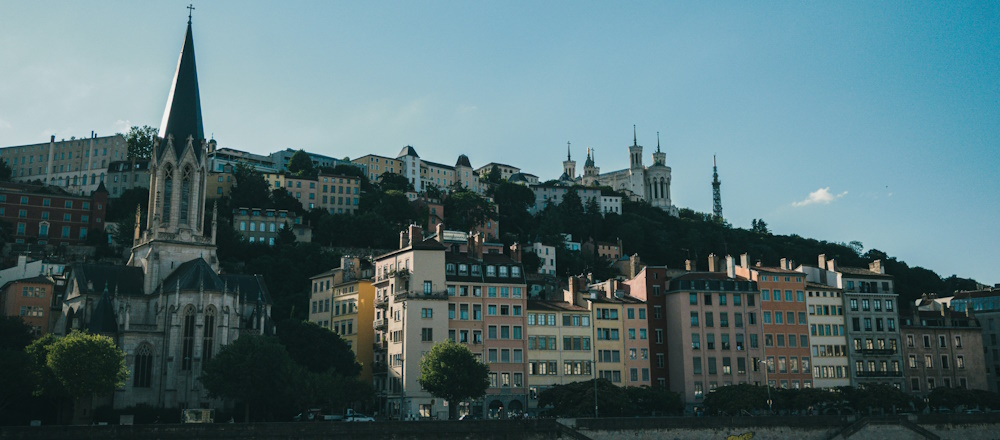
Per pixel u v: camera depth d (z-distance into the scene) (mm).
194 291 149750
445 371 131750
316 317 185375
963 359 184625
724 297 170750
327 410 154500
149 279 159625
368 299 171875
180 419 141625
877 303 182125
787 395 147625
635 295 175875
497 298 158000
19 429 91000
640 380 165500
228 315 152250
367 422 104375
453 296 155125
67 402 135000
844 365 176000
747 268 176625
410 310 150750
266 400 130375
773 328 172750
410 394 147625
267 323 170250
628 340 167000
